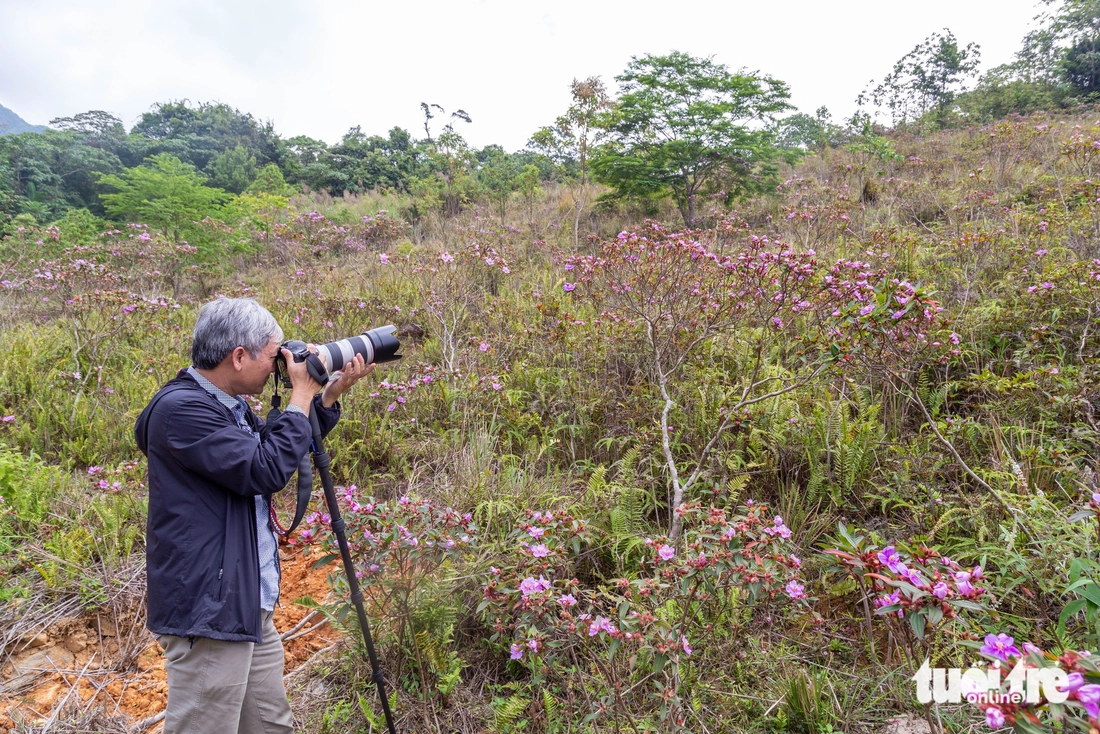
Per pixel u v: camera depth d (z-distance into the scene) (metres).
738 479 3.33
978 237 5.36
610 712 2.30
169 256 9.27
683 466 3.68
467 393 4.64
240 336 1.93
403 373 5.17
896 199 8.34
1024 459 3.23
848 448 3.39
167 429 1.83
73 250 8.55
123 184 11.59
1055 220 5.75
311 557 3.59
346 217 14.12
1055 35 22.69
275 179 20.89
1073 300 4.23
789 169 12.47
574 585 2.55
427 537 2.60
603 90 9.86
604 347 4.70
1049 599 2.51
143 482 4.17
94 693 2.81
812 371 4.08
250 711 2.08
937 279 5.29
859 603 2.79
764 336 3.98
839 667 2.57
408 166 28.56
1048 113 15.00
